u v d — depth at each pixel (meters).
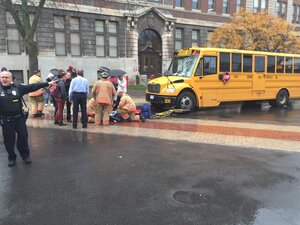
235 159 6.88
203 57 13.95
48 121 11.34
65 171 6.05
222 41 26.94
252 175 5.89
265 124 11.28
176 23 31.73
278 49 26.00
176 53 15.04
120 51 28.30
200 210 4.46
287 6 40.81
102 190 5.15
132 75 28.86
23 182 5.50
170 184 5.41
